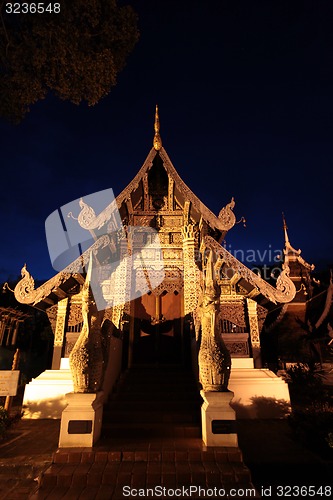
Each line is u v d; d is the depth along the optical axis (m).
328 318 16.52
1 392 7.60
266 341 17.72
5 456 5.39
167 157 9.55
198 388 7.62
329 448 5.39
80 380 5.77
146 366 9.41
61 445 5.39
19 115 7.36
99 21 7.03
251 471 5.17
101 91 7.41
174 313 9.98
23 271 8.30
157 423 6.43
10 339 14.89
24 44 6.57
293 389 11.09
